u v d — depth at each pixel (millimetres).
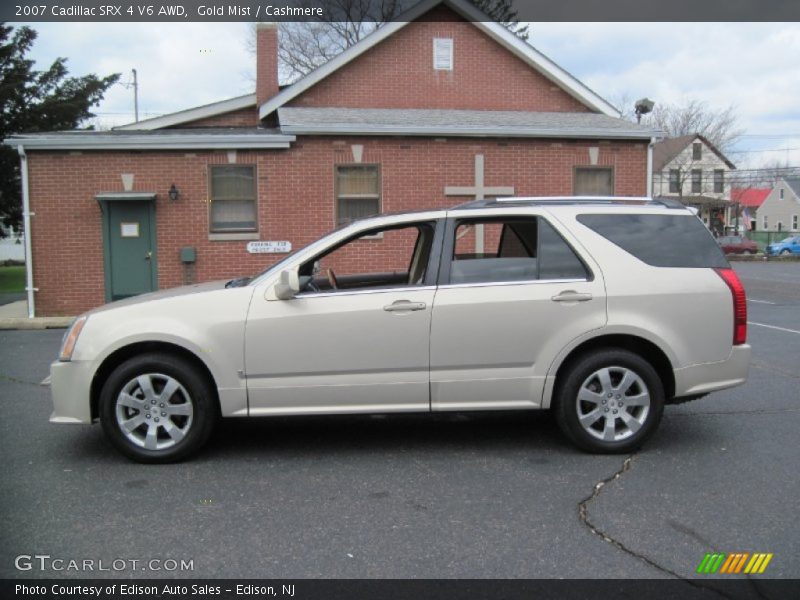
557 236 5188
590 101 16672
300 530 3893
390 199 13641
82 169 12945
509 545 3691
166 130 14617
